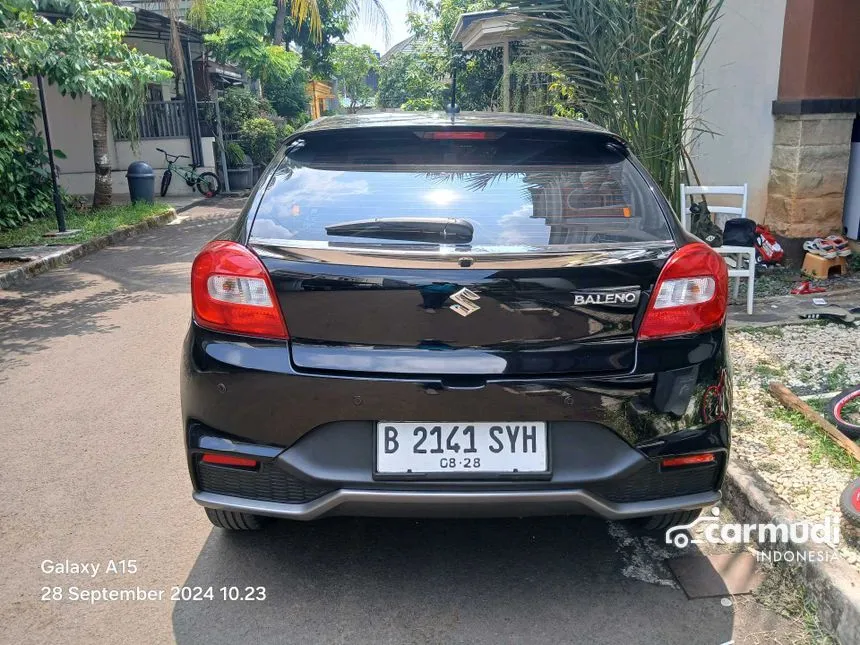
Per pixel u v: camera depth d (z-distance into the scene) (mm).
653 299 2479
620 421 2455
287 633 2584
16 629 2627
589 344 2455
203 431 2580
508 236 2516
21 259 9367
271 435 2484
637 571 2912
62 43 10180
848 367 4637
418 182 2717
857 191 7219
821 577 2605
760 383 4418
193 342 2609
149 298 7781
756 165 7605
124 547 3127
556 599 2746
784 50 7070
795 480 3275
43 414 4605
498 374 2412
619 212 2648
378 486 2441
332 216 2605
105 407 4707
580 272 2414
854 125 7176
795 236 7184
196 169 17906
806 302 6172
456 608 2703
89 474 3787
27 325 6770
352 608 2711
